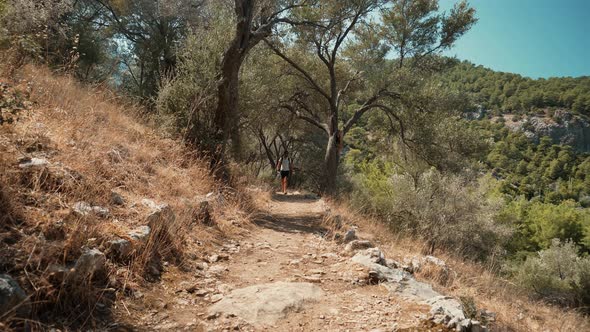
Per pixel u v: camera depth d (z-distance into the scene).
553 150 144.00
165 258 3.76
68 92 6.82
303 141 27.86
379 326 3.04
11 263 2.34
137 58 21.44
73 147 4.52
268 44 17.27
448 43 19.44
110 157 5.23
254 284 3.76
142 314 2.73
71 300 2.47
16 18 6.86
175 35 19.27
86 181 3.87
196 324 2.77
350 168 30.34
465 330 3.07
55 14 8.50
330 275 4.29
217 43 10.41
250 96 12.45
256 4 12.47
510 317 5.43
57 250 2.61
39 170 3.40
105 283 2.83
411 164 21.03
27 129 4.11
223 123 9.80
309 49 19.70
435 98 17.14
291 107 20.03
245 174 12.33
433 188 12.86
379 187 24.30
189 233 4.72
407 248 8.35
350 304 3.48
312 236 6.45
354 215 10.66
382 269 4.41
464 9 18.69
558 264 19.39
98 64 15.66
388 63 19.36
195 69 9.66
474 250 14.55
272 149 33.50
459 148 17.98
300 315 3.13
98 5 20.34
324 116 25.33
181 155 7.68
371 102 18.92
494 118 191.12
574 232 40.56
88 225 3.05
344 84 22.66
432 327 3.10
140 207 4.14
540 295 13.77
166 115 9.15
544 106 198.12
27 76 6.27
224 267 4.11
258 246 5.25
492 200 16.72
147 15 19.59
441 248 10.54
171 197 5.32
